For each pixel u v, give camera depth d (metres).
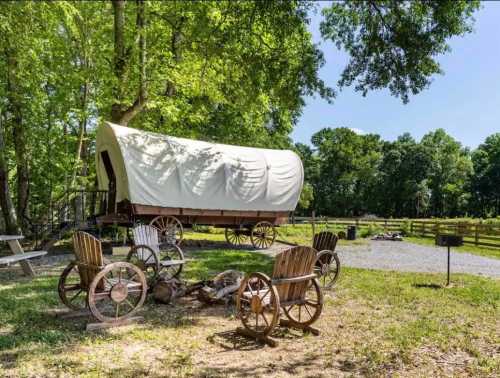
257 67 9.89
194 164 12.59
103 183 13.59
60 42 12.69
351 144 61.41
